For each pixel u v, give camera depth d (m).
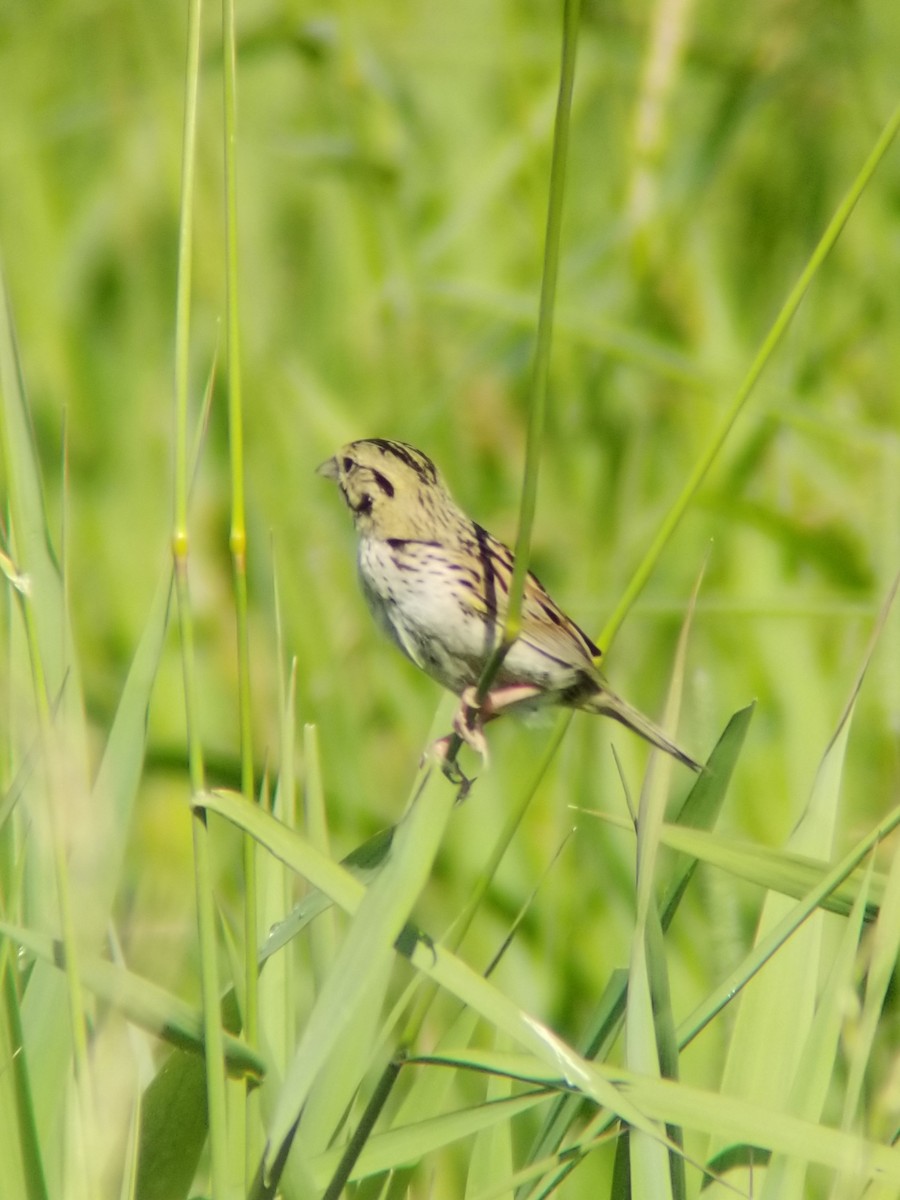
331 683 10.89
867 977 6.41
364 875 6.22
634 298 13.58
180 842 10.65
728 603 10.66
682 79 14.91
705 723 9.20
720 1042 8.68
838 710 11.45
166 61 15.27
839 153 15.00
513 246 14.88
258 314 14.98
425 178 15.31
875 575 11.77
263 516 12.33
